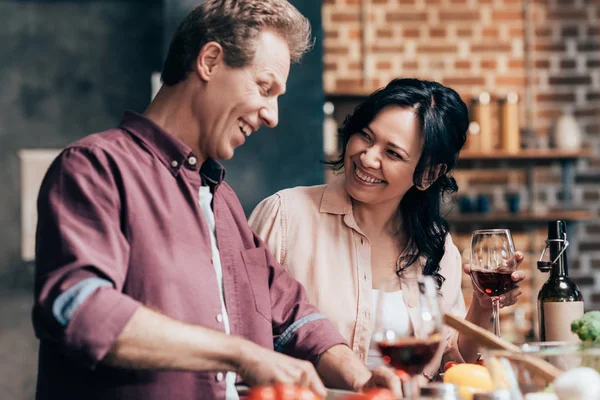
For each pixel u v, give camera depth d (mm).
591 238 5891
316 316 2082
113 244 1625
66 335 1480
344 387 1922
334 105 5828
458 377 1715
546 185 5906
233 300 1938
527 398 1453
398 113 2305
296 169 5043
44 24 6297
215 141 1832
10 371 6027
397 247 2514
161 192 1768
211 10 1795
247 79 1795
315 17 5105
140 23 6363
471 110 5680
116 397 1658
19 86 6254
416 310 1487
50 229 1610
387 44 5934
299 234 2457
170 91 1847
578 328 1761
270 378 1479
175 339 1493
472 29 5953
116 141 1771
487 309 2361
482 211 5691
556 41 5977
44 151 6223
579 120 5953
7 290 6090
